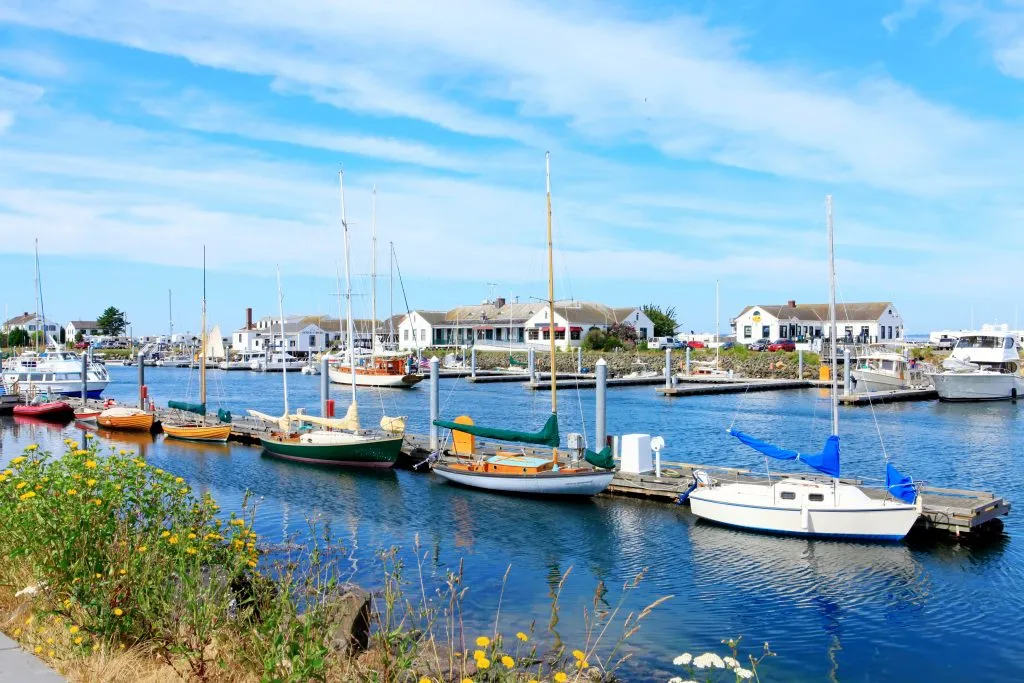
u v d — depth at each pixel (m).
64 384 61.97
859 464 32.66
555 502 25.64
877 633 14.89
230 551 9.38
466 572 18.56
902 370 66.12
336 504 25.81
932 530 20.81
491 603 16.38
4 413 54.72
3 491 9.66
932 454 35.34
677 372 86.19
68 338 150.75
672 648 14.17
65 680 7.40
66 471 9.71
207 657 8.03
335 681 8.06
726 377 78.81
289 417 36.22
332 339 145.88
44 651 7.95
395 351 107.75
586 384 78.44
